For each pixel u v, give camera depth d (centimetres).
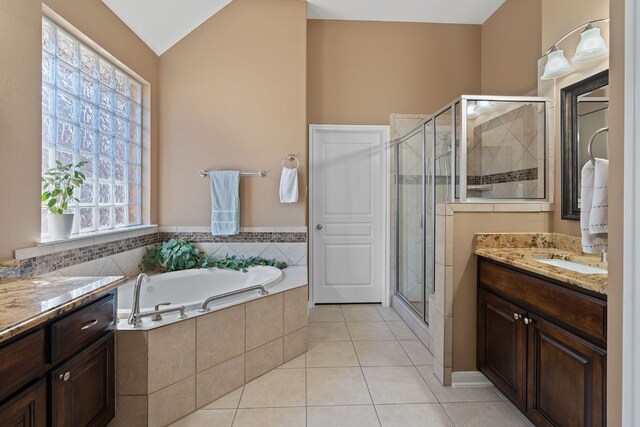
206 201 322
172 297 279
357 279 378
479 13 348
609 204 81
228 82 320
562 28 216
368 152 371
